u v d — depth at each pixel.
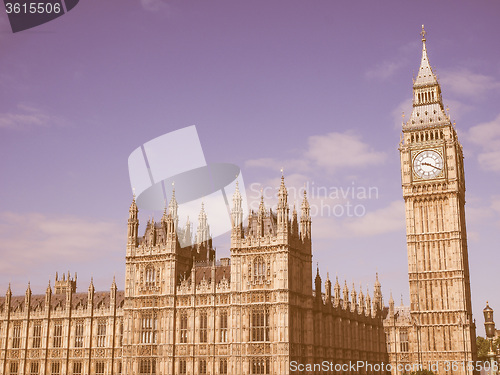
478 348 185.75
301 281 102.44
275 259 97.12
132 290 107.25
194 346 100.94
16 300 138.50
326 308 112.00
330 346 110.12
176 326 103.19
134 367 103.75
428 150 146.88
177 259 106.38
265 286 96.94
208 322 100.69
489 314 39.12
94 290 127.06
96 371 122.38
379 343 142.62
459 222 141.88
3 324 131.38
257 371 94.50
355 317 128.38
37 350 127.88
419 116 150.88
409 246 143.62
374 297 154.38
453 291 138.00
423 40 158.12
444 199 143.75
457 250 139.38
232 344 96.69
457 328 135.50
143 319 105.50
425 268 141.38
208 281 103.19
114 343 122.38
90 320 124.81
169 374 100.38
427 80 152.75
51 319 128.75
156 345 103.19
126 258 108.75
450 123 146.25
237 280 99.06
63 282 156.12
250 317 96.81
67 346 125.69
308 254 104.69
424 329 138.25
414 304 140.38
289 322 94.75
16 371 128.38
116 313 123.31
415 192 145.88
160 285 105.38
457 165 146.62
